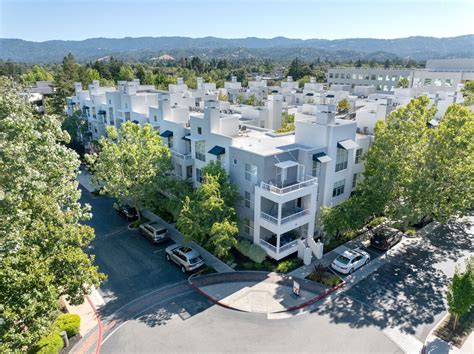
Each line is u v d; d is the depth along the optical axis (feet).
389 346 67.67
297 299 81.51
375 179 100.48
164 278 90.94
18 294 53.11
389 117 104.78
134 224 120.57
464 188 98.78
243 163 102.01
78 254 63.67
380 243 103.45
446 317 75.25
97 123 203.72
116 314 77.71
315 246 98.63
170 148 139.64
